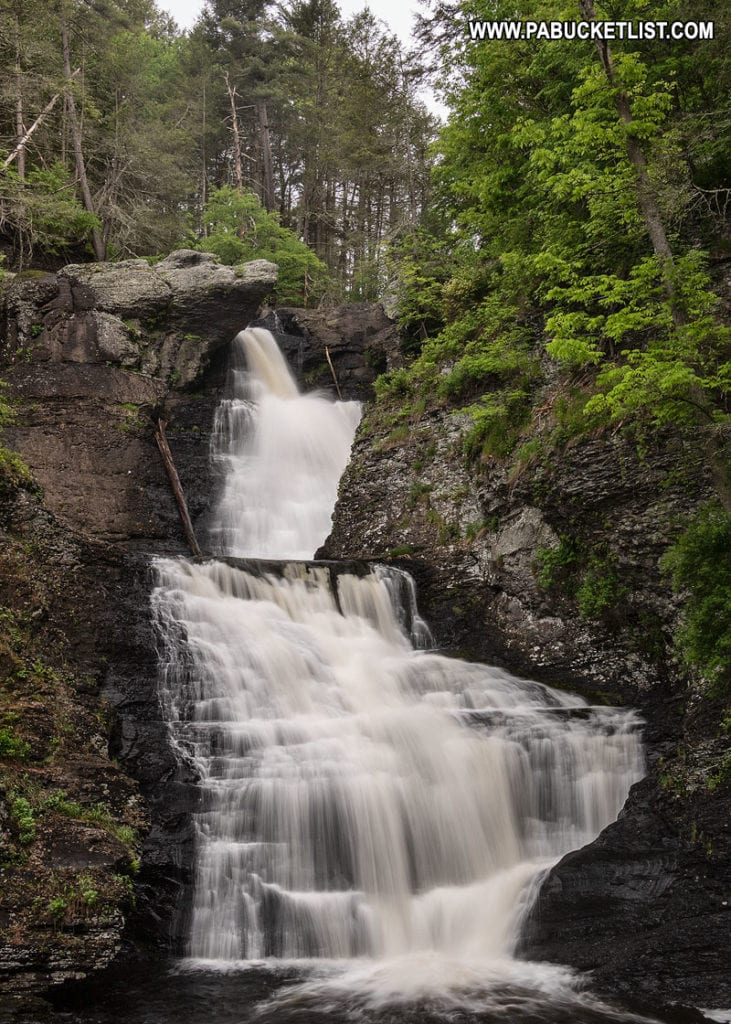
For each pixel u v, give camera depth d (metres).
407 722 14.29
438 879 12.64
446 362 23.77
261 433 27.06
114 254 35.47
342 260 48.97
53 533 15.38
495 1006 9.47
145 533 22.41
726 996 9.30
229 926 11.51
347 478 23.92
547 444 18.17
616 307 18.25
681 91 17.39
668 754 13.78
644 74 13.80
